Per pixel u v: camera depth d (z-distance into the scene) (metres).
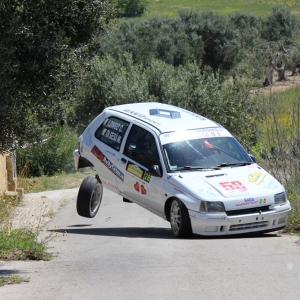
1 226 32.78
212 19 122.06
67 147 61.66
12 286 17.03
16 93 20.53
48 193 47.44
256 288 16.16
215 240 25.36
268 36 132.88
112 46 104.50
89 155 32.56
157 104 34.47
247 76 76.00
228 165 28.77
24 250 22.98
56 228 32.38
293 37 126.94
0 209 37.66
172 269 19.06
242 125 67.25
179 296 15.58
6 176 43.62
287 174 36.38
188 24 122.00
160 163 28.28
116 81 69.19
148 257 21.66
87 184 31.91
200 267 19.22
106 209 39.41
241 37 126.94
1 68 19.20
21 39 19.78
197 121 31.19
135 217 36.31
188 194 26.38
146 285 16.91
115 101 68.94
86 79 23.12
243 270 18.52
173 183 27.23
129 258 21.59
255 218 26.17
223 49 119.12
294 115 37.72
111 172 31.11
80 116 71.50
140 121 30.50
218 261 20.22
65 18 21.41
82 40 22.22
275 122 37.28
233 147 30.02
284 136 37.09
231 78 125.12
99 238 27.67
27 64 19.91
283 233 28.52
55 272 19.16
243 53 119.88
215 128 30.70
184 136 29.38
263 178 27.97
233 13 138.50
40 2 20.09
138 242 25.81
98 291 16.31
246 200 26.12
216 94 69.88
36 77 20.31
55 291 16.36
